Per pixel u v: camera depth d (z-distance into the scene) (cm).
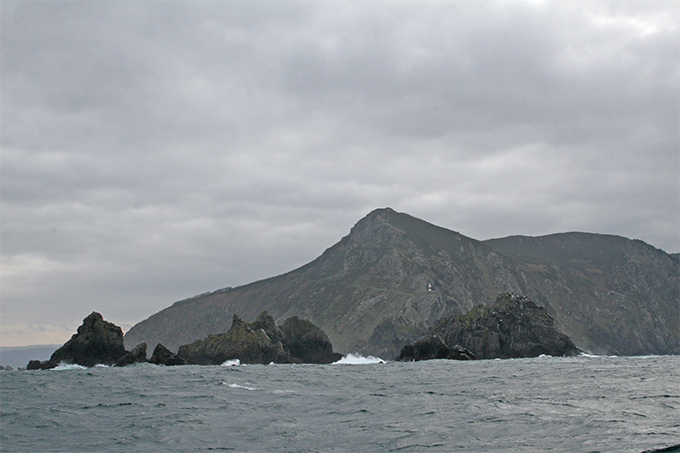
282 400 4838
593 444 2798
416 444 2928
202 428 3472
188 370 9919
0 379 7675
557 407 4091
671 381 6141
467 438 3039
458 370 9081
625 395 4769
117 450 2920
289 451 2841
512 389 5541
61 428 3544
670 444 2738
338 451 2828
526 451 2709
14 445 3058
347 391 5600
